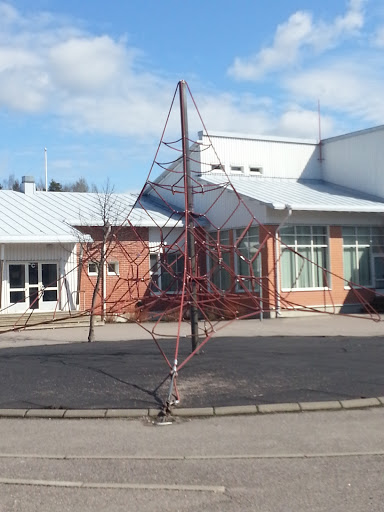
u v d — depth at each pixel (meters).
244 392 9.61
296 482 5.82
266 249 24.05
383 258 26.88
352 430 7.67
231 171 30.02
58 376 11.11
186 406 8.86
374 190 28.56
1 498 5.55
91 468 6.41
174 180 31.08
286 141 31.28
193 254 13.30
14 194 30.27
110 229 20.66
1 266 23.52
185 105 13.66
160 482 5.93
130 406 8.93
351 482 5.77
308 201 25.05
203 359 12.60
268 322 21.98
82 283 24.58
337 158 30.92
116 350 14.44
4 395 9.81
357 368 11.38
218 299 14.09
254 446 7.10
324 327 19.80
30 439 7.60
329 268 25.48
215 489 5.70
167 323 22.52
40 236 23.41
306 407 8.76
